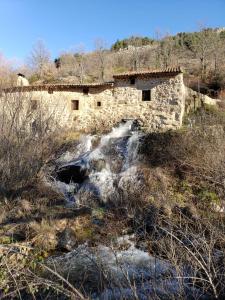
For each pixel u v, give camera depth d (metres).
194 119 17.66
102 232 9.22
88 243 8.62
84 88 19.72
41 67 38.94
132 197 11.27
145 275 5.88
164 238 5.24
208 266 3.66
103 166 15.06
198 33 38.25
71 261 7.28
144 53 38.84
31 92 17.59
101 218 10.19
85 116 19.55
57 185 13.64
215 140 12.95
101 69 35.41
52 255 7.98
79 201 12.13
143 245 7.95
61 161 15.86
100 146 16.84
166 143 14.70
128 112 18.62
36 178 12.94
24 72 38.53
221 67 30.14
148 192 11.49
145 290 3.92
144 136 16.09
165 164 13.62
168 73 17.61
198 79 28.36
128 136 16.73
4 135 12.03
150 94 18.14
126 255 7.55
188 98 20.56
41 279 3.49
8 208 10.89
